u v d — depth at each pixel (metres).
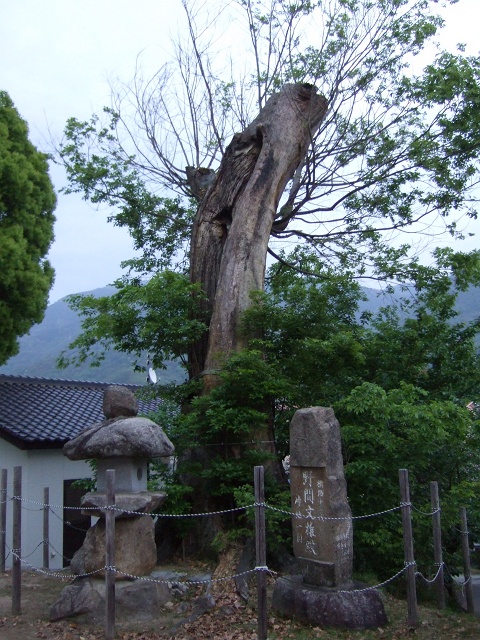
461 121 13.80
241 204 12.68
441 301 13.10
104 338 12.14
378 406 9.25
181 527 10.77
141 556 7.82
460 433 9.63
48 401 17.02
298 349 11.30
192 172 15.55
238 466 10.25
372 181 14.65
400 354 11.95
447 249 14.33
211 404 10.43
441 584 8.54
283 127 13.27
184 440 10.59
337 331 11.65
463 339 12.71
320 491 7.57
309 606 7.24
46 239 17.31
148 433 7.71
